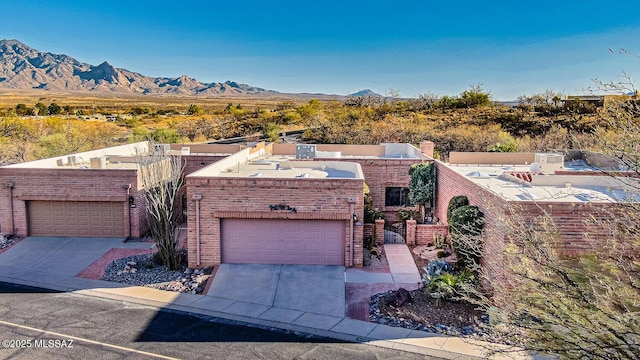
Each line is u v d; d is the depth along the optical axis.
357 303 16.19
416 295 16.48
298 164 26.39
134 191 23.00
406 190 28.52
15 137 49.41
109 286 17.55
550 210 14.09
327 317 15.18
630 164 8.36
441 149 49.47
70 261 20.14
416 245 22.05
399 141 52.44
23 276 18.47
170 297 16.62
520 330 8.53
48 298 16.39
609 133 9.02
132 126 68.94
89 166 26.92
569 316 7.70
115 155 30.53
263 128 63.72
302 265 19.36
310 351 12.94
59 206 23.30
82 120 73.12
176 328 14.23
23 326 14.12
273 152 33.38
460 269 17.83
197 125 68.56
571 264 13.19
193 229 19.16
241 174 22.73
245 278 18.16
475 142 49.03
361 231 19.14
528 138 46.91
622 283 8.09
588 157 25.78
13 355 12.33
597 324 7.22
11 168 22.91
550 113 58.03
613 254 9.27
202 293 17.02
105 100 184.00
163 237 19.16
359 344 13.39
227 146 34.09
